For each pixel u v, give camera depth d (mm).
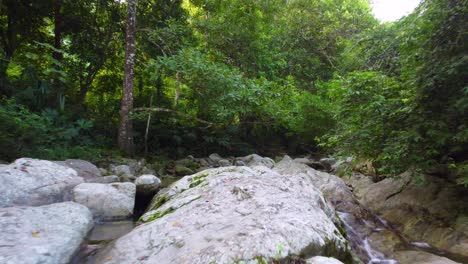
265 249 1860
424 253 3492
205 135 10602
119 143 8133
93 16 10109
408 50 4250
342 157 5094
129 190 3840
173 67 7363
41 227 2412
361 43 6605
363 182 5938
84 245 2535
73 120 8531
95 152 7086
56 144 6539
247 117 10594
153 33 8398
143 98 10516
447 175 4668
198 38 10266
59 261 2082
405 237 4156
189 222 2395
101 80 11555
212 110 8289
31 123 6105
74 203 3057
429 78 3660
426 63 3818
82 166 5438
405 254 3570
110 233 2980
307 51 15336
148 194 4281
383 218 4738
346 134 4699
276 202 2584
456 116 3721
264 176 3418
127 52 8219
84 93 10367
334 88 4910
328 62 15617
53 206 2865
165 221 2479
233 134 11594
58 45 9500
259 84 8844
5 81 7344
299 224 2234
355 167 6656
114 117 10117
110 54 10719
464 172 3881
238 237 1942
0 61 7512
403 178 5133
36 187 3430
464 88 3279
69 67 9930
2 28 8797
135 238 2312
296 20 14734
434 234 3963
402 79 4598
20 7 8422
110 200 3559
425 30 3979
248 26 10969
